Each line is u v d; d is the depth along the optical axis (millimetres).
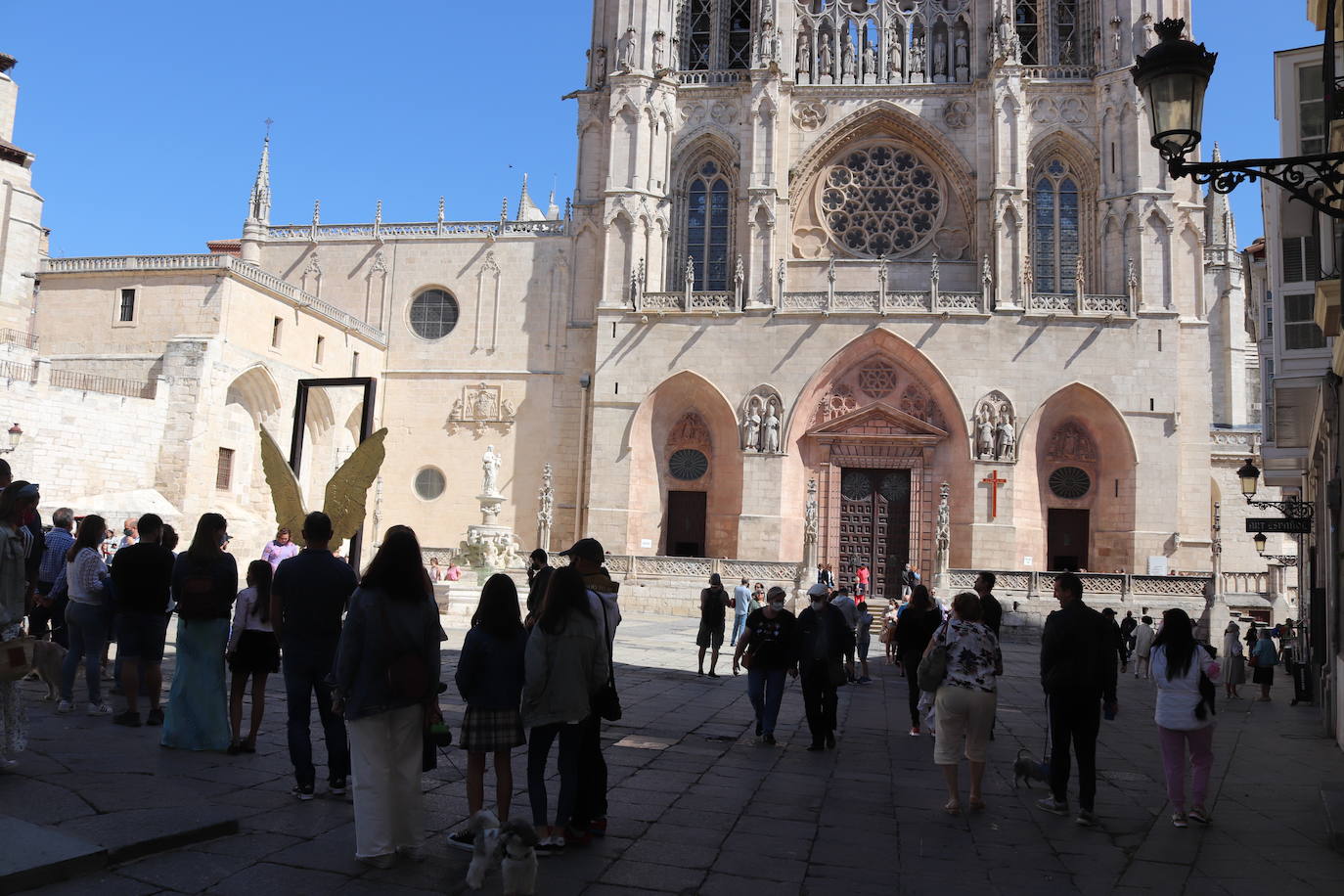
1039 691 24859
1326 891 8680
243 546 45156
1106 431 50719
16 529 10352
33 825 7707
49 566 14930
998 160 52781
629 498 52188
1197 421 51500
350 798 9945
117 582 12617
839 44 57531
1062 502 51406
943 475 51375
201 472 43281
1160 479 49281
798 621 15203
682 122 56875
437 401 56812
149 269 45531
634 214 54250
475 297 57281
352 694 8148
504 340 56688
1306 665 24734
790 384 51906
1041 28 55719
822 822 10445
